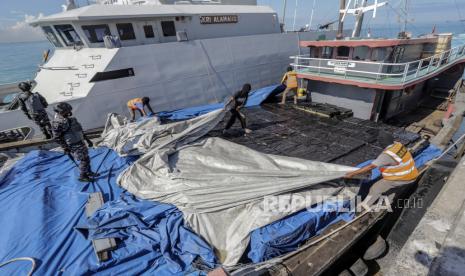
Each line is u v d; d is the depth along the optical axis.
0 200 5.94
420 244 3.07
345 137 7.79
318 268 3.90
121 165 7.05
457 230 2.96
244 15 13.38
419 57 10.46
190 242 4.32
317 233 4.57
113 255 4.25
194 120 8.45
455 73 12.04
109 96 9.92
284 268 3.91
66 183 6.47
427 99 12.48
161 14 10.82
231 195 4.79
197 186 5.20
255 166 5.79
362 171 4.51
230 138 8.18
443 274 2.49
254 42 13.28
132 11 10.51
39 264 4.12
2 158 8.41
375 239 5.19
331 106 10.47
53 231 4.84
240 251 4.09
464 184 4.20
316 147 7.23
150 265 4.19
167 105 11.48
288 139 7.88
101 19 9.77
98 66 9.59
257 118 9.89
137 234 4.59
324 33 16.27
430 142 7.58
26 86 8.20
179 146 7.27
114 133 8.32
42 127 8.68
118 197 5.78
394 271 2.80
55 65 10.35
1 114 8.28
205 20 12.23
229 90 13.16
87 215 5.10
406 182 4.39
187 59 11.48
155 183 5.71
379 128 8.38
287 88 10.92
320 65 10.44
